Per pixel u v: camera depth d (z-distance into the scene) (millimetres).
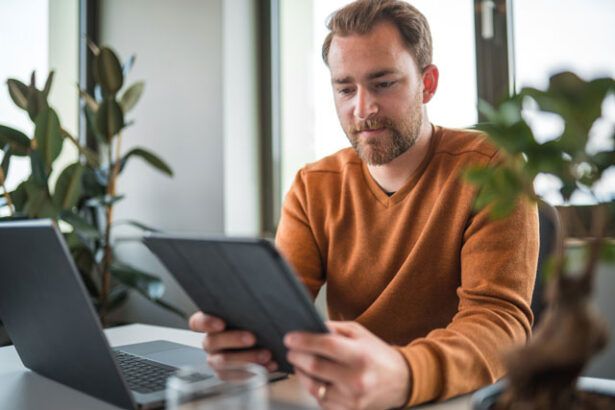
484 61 2102
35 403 894
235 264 700
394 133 1294
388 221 1355
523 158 583
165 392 878
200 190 2693
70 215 2422
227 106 2617
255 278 693
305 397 885
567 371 540
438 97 2205
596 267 543
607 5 1840
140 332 1441
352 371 719
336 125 2486
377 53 1262
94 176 2613
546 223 1210
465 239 1227
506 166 587
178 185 2789
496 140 575
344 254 1403
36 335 963
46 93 2535
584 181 562
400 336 1301
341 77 1305
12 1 2955
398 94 1283
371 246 1360
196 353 1141
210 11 2650
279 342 793
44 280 838
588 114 545
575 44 1912
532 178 579
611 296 1745
